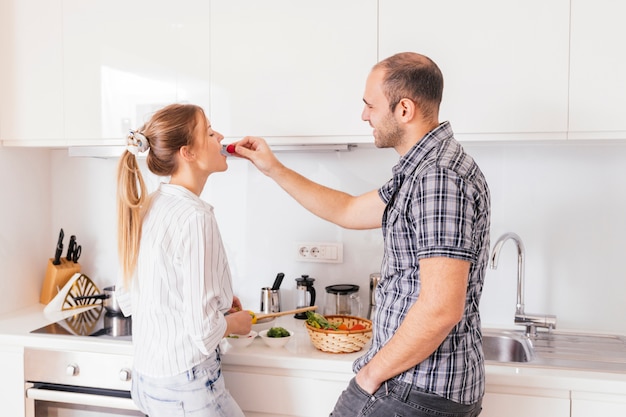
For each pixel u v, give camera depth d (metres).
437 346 1.13
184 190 1.52
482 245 1.22
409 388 1.19
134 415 1.75
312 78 1.80
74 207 2.39
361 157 2.11
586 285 1.95
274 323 1.93
